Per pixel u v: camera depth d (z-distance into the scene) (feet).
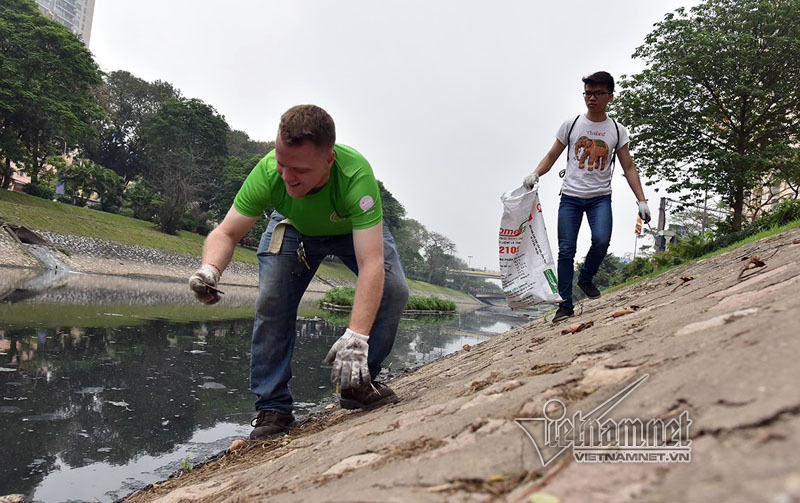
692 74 57.82
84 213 118.21
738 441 2.56
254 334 8.93
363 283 7.03
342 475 4.32
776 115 59.93
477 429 4.23
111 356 16.11
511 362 8.19
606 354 5.49
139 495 6.86
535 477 3.04
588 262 13.97
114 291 48.21
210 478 6.90
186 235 137.18
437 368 15.94
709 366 3.62
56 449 8.43
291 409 9.29
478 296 340.18
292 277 8.72
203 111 163.94
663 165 62.59
